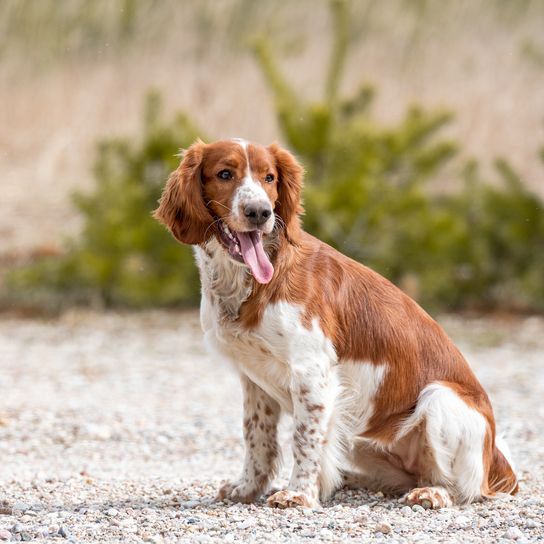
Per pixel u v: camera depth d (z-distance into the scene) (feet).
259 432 21.95
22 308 53.78
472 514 20.13
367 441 22.08
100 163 55.06
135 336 48.70
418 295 51.96
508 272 53.98
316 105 53.62
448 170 66.03
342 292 21.34
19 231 61.16
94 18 83.71
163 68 77.41
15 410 34.14
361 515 19.88
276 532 18.54
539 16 81.61
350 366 21.34
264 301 20.42
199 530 18.81
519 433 31.24
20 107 75.46
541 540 17.93
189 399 36.73
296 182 21.25
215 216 21.02
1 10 83.66
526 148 67.72
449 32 80.48
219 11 84.07
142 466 27.07
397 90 72.54
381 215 51.96
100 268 52.95
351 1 82.07
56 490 22.59
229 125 69.51
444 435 21.03
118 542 17.87
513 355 44.70
